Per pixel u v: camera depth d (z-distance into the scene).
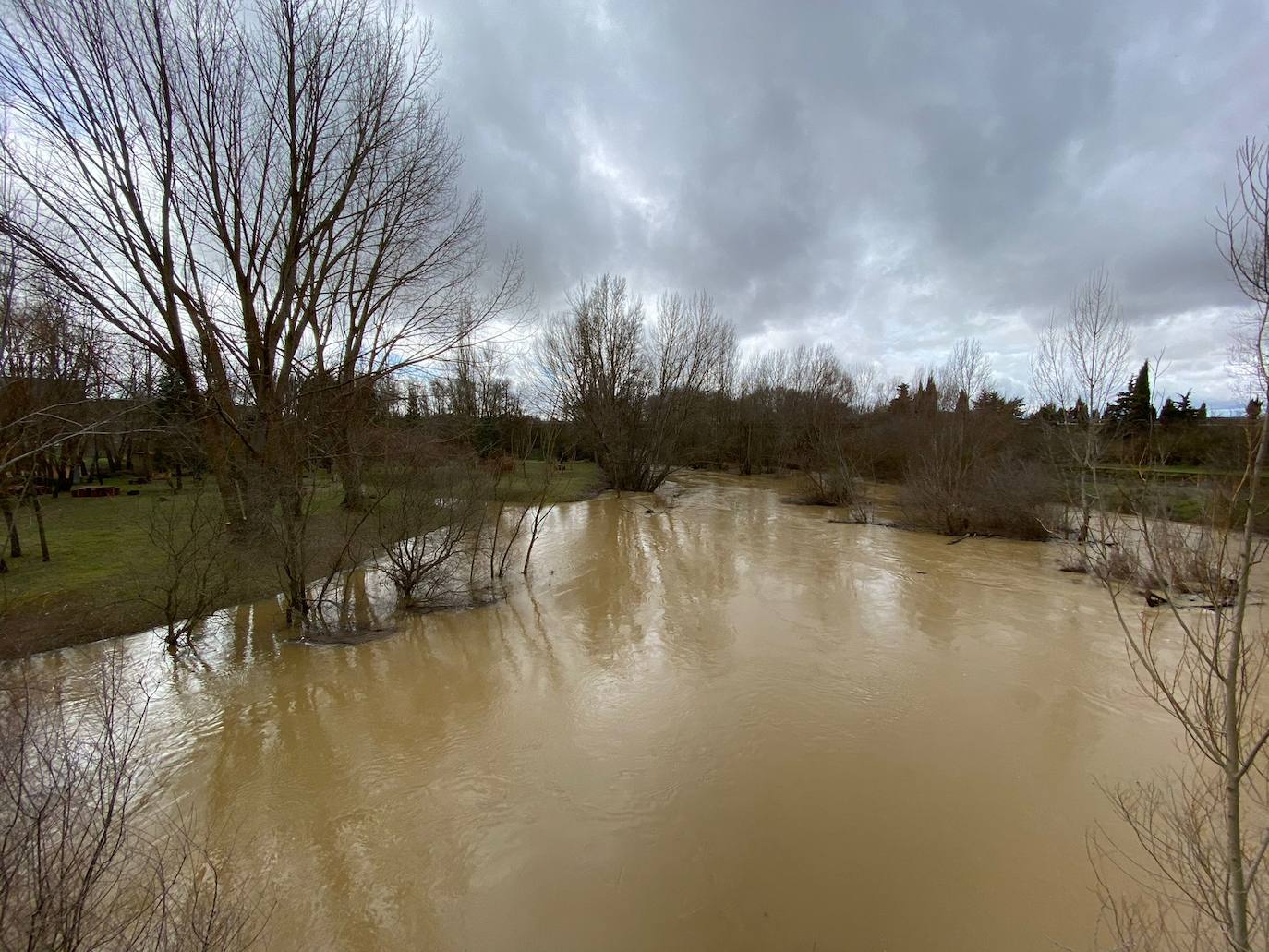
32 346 7.44
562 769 5.20
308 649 7.88
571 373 26.77
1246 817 4.13
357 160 11.65
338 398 10.27
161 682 6.79
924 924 3.54
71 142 9.15
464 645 8.08
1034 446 19.05
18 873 2.34
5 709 3.13
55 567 10.17
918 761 5.27
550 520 18.75
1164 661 7.28
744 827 4.42
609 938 3.47
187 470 22.42
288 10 10.30
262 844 4.28
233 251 10.87
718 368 35.66
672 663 7.43
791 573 11.84
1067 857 4.06
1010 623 8.81
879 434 27.58
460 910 3.70
